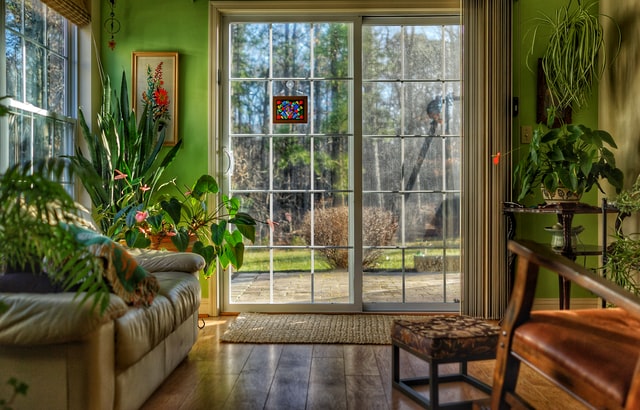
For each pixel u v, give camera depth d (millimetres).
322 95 4102
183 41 4043
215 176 4023
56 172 1180
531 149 3377
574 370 1400
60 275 1293
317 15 4078
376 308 4109
